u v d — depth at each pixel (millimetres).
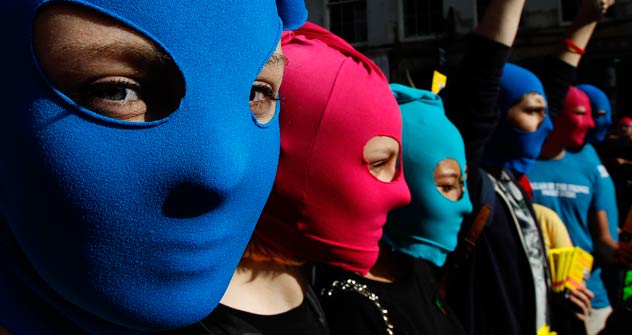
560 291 1896
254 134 608
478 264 1675
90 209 515
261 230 924
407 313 1223
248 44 579
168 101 540
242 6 574
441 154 1328
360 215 972
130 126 514
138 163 519
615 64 8203
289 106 952
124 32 503
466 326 1638
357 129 952
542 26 8094
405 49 7156
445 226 1352
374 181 981
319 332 978
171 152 526
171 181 531
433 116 1366
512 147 2043
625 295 2656
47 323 612
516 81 2006
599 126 3904
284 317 915
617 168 4117
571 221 2975
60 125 499
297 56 973
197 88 533
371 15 6691
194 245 568
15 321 600
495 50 1593
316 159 942
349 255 977
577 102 2928
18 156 510
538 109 2006
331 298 1178
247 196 614
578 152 3094
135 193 524
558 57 2289
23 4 490
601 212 3023
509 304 1664
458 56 7441
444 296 1684
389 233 1331
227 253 619
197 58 532
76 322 605
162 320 586
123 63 513
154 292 570
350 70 985
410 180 1323
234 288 893
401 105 1388
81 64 500
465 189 1391
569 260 1906
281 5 765
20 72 499
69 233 528
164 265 561
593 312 3008
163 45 517
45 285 589
